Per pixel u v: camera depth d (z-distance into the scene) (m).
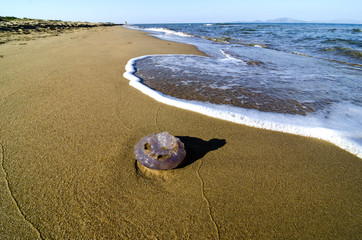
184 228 1.40
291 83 4.20
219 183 1.77
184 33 16.72
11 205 1.50
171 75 4.49
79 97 3.23
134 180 1.77
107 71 4.52
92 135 2.32
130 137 2.31
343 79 4.54
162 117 2.75
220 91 3.66
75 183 1.71
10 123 2.50
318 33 16.38
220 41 11.70
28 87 3.53
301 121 2.72
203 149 2.19
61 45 7.86
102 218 1.44
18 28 13.12
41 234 1.32
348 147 2.24
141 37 11.85
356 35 14.09
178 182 1.77
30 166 1.86
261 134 2.46
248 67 5.44
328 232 1.40
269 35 15.22
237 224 1.44
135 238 1.33
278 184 1.77
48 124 2.50
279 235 1.38
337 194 1.69
